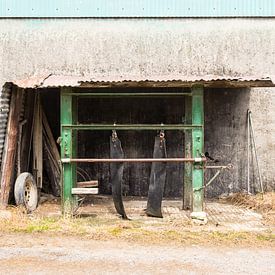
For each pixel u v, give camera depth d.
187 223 7.81
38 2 10.21
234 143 10.56
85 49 10.23
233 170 10.55
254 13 10.20
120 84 8.09
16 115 8.92
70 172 8.24
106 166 10.82
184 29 10.22
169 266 5.61
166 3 10.20
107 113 10.82
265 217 8.38
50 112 10.80
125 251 6.26
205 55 10.22
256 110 10.51
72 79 8.54
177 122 10.73
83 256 6.01
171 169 10.74
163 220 8.15
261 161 10.47
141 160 8.05
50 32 10.24
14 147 8.93
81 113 10.86
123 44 10.23
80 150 10.84
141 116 10.80
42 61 10.24
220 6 10.20
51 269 5.50
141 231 7.24
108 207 9.44
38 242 6.67
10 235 7.02
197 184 8.14
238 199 9.98
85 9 10.21
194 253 6.18
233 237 6.94
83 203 9.80
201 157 8.09
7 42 10.24
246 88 10.52
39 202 9.70
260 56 10.23
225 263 5.74
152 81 7.96
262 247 6.49
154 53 10.22
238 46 10.23
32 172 9.84
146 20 10.22
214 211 9.05
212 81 7.90
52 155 10.45
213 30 10.23
